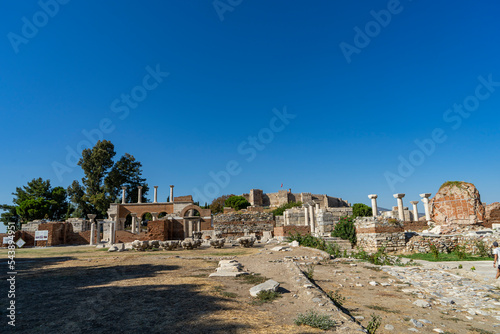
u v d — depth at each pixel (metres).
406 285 10.61
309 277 11.02
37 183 70.62
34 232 41.09
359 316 6.98
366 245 22.92
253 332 5.19
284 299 7.55
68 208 67.31
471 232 21.12
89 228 49.97
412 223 26.39
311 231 33.78
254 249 22.81
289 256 16.84
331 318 5.95
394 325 6.53
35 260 17.56
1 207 65.62
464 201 23.70
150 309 6.55
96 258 17.75
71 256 19.88
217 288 8.65
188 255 18.77
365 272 12.94
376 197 27.41
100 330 5.32
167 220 39.34
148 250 23.45
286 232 30.33
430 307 8.09
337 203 90.06
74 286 9.36
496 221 25.09
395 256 18.91
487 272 12.42
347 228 24.88
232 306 6.77
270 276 10.72
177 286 8.98
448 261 16.84
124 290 8.52
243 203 78.19
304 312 6.43
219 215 37.22
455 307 8.17
